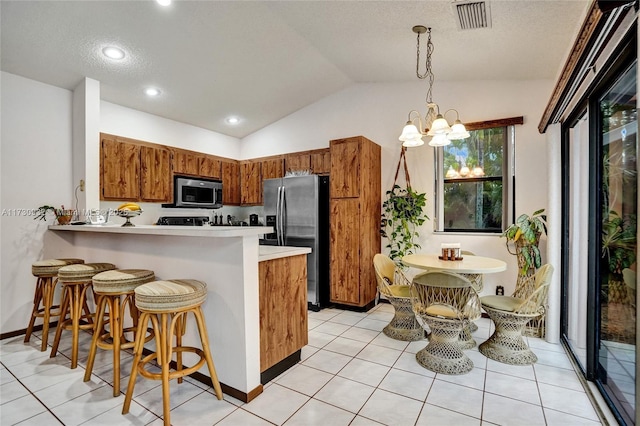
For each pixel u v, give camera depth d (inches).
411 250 164.9
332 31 119.1
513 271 142.6
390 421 72.7
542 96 137.9
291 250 99.4
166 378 71.4
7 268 125.6
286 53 137.2
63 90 140.6
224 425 71.3
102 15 103.4
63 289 108.7
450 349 98.9
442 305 93.7
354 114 178.4
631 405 75.0
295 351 100.5
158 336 75.5
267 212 178.1
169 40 119.2
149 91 151.8
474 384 88.7
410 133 112.4
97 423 72.1
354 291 155.1
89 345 116.3
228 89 161.2
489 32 106.1
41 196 133.6
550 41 107.7
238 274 81.1
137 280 88.0
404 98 166.4
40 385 88.1
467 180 154.0
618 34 59.3
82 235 134.3
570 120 106.4
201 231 74.7
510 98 143.3
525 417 74.0
